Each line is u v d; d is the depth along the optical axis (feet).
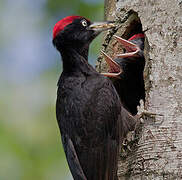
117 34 42.68
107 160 37.73
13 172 48.47
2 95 52.21
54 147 50.70
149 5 38.83
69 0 53.72
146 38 37.88
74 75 40.22
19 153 49.24
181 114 34.53
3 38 54.85
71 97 39.14
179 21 37.06
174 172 33.12
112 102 39.01
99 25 42.04
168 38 36.88
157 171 33.63
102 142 37.88
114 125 38.83
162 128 34.58
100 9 53.21
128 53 42.24
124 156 37.17
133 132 36.78
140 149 35.14
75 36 41.37
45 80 53.47
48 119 51.75
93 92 39.01
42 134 50.85
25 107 51.96
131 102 45.83
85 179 36.78
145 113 35.53
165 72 35.96
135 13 40.91
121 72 43.50
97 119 38.19
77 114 38.42
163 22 37.52
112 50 43.14
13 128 50.34
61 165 50.16
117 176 37.11
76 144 37.91
